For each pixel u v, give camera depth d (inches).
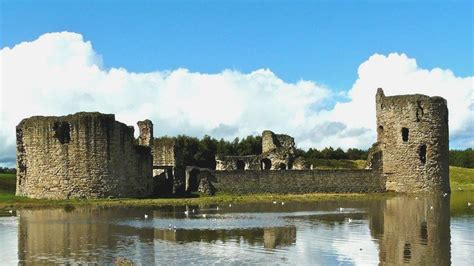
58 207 2608.3
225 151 4987.7
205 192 3260.3
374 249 1501.0
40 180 2942.9
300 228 1867.6
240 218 2159.2
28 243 1609.3
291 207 2632.9
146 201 2822.3
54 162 2915.8
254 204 2810.0
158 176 3341.5
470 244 1558.8
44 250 1508.4
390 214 2273.6
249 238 1670.8
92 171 2891.2
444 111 3467.0
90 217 2212.1
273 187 3331.7
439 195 3331.7
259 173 3321.9
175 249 1507.1
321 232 1779.0
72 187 2893.7
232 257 1411.2
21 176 3046.3
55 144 2913.4
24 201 2790.4
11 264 1358.3
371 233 1753.2
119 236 1715.1
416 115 3410.4
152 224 1980.8
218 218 2158.0
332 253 1455.5
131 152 3031.5
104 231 1818.4
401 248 1510.8
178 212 2395.4
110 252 1473.9
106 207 2613.2
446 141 3484.3
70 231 1824.6
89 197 2881.4
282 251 1481.3
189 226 1926.7
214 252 1469.0
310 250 1492.4
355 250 1489.9
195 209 2541.8
